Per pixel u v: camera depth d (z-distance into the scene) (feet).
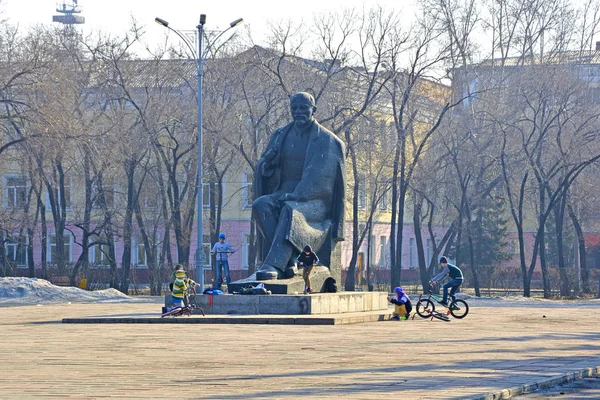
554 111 221.87
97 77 211.61
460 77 216.13
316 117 203.10
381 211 278.46
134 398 41.16
